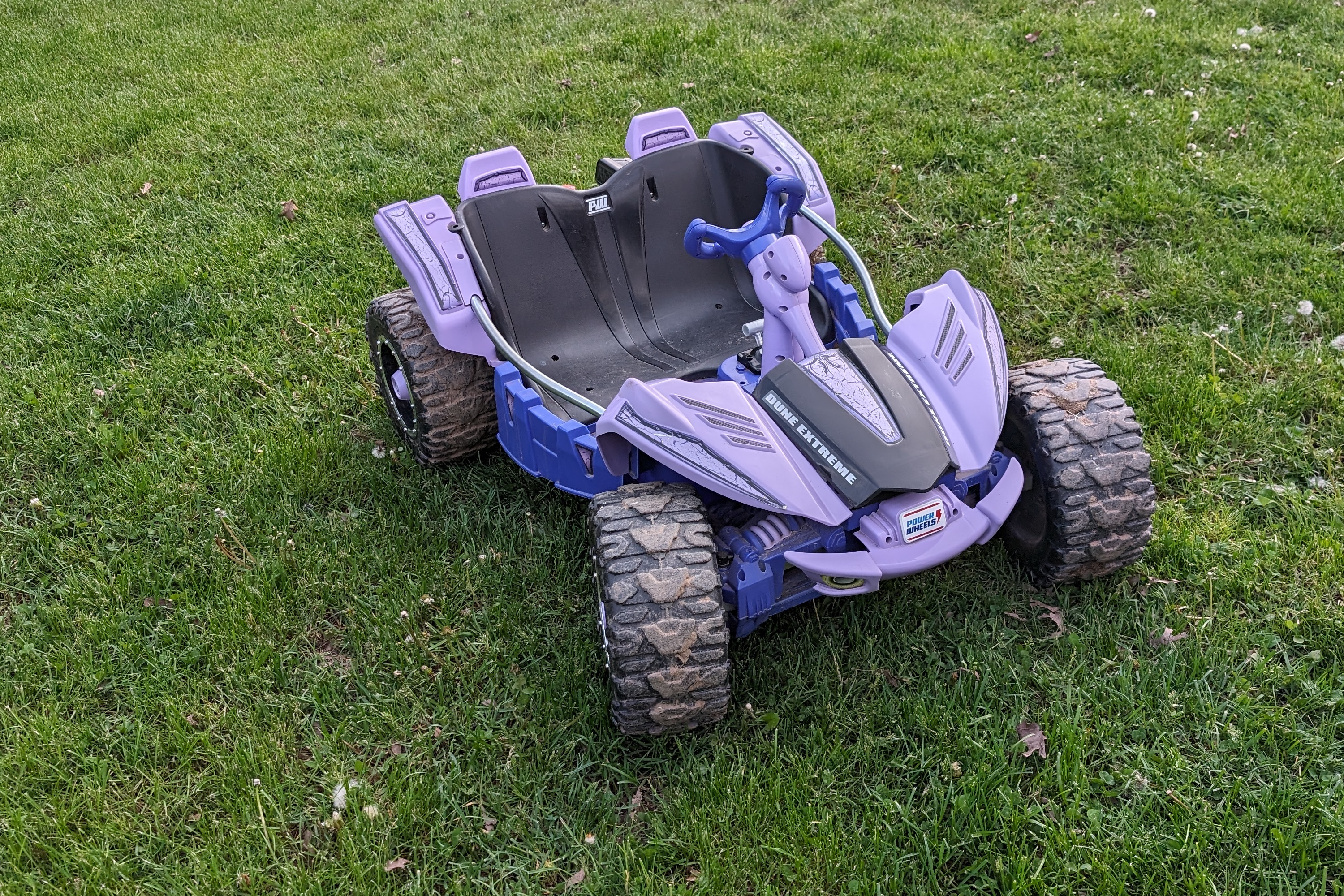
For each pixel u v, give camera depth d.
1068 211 5.73
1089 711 3.20
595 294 4.42
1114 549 3.31
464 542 4.02
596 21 8.66
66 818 3.09
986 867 2.83
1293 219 5.49
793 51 7.74
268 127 7.44
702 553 2.93
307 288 5.65
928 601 3.59
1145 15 7.79
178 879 2.93
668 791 3.09
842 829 2.92
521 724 3.32
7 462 4.57
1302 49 7.26
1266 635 3.37
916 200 5.93
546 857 2.95
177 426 4.75
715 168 4.48
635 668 2.86
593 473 3.53
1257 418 4.27
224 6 9.91
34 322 5.55
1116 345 4.73
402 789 3.14
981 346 3.27
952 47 7.48
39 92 8.38
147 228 6.33
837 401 3.10
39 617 3.81
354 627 3.65
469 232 4.05
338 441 4.55
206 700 3.48
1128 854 2.78
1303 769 3.00
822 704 3.29
